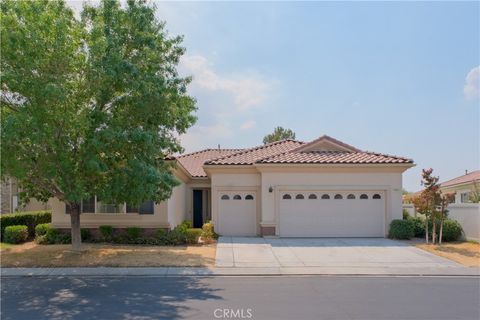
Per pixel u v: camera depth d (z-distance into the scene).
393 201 21.08
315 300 9.90
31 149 13.39
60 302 9.73
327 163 20.80
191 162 29.45
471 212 19.39
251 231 21.58
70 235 18.88
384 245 18.58
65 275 12.98
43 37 13.01
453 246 18.19
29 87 12.60
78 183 13.58
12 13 13.09
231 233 21.58
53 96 12.32
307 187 20.98
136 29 14.75
